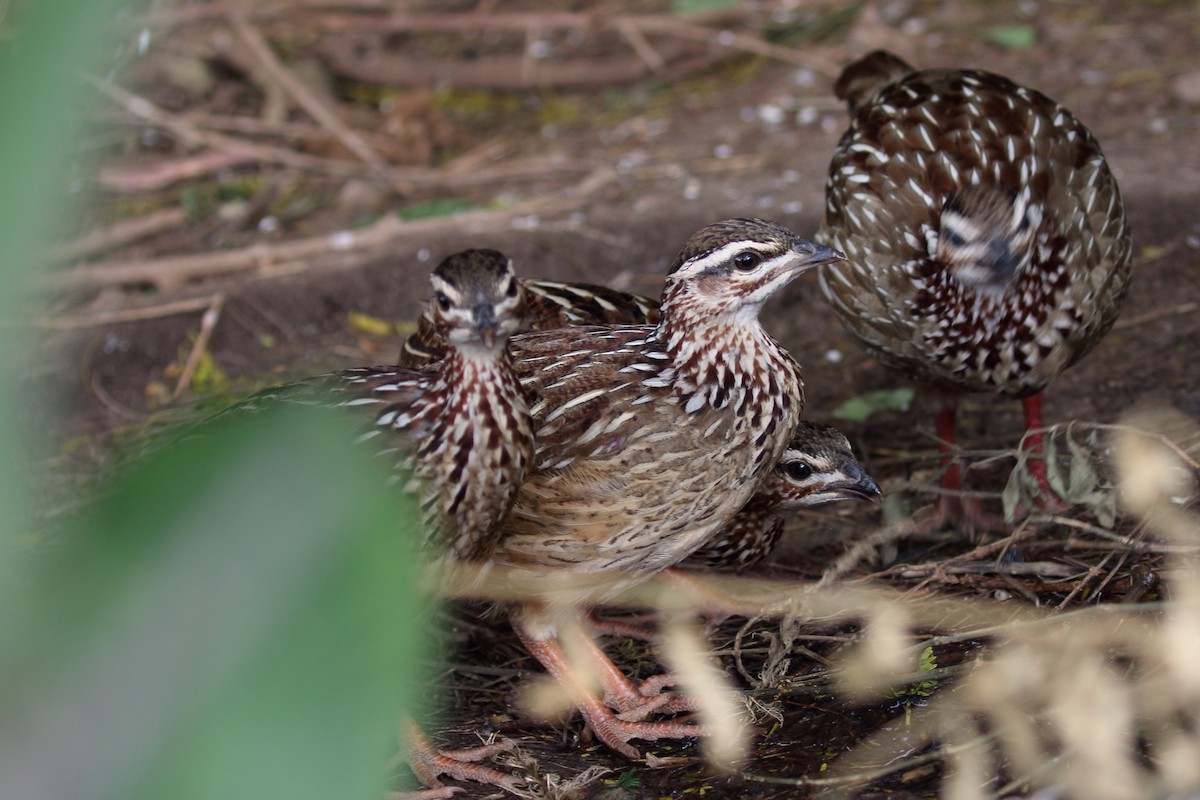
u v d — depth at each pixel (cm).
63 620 162
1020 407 1048
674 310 707
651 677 773
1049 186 851
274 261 1324
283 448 169
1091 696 582
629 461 690
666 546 727
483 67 1708
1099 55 1562
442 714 772
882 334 895
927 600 771
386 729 178
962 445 1002
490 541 679
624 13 1792
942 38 1653
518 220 1341
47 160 149
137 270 1308
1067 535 834
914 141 882
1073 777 563
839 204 905
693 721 741
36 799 161
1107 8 1683
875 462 998
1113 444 943
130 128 1591
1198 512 782
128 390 1191
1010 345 845
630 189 1391
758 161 1423
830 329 1193
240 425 176
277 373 1191
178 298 1271
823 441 839
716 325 699
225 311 1255
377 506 175
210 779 168
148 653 164
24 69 149
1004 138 871
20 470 197
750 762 664
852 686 687
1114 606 658
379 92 1719
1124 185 1245
